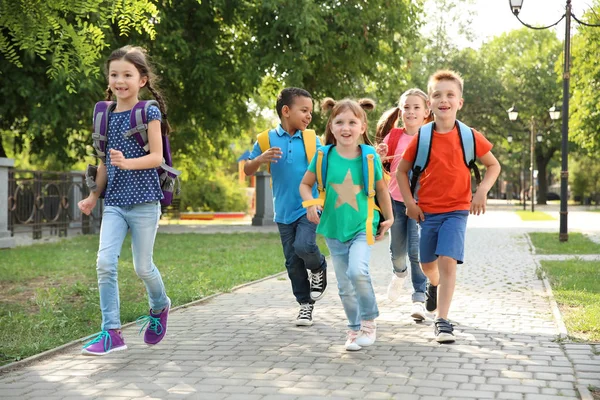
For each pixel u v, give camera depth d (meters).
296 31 18.83
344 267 5.31
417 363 4.81
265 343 5.51
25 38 7.95
